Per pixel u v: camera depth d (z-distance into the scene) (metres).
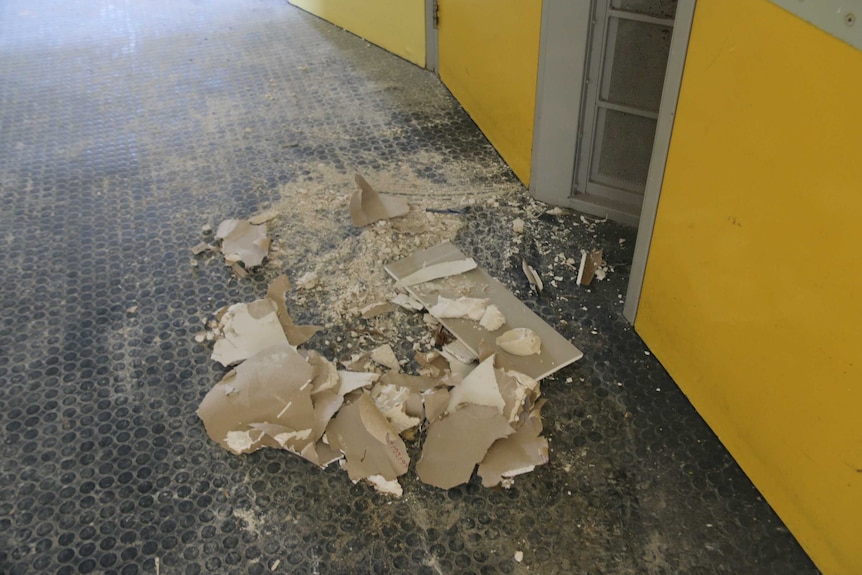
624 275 1.94
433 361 1.70
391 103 2.75
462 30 2.51
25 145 2.48
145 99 2.77
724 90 1.26
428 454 1.48
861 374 1.08
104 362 1.70
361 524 1.38
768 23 1.12
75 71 2.96
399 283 1.89
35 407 1.59
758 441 1.38
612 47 1.86
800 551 1.33
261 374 1.60
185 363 1.70
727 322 1.39
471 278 1.91
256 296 1.88
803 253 1.15
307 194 2.24
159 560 1.32
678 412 1.58
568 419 1.57
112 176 2.33
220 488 1.44
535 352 1.68
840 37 0.99
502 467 1.46
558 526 1.38
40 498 1.42
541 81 1.98
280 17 3.49
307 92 2.82
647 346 1.73
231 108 2.71
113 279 1.93
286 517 1.39
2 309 1.83
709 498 1.42
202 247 2.03
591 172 2.13
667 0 1.73
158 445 1.52
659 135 1.50
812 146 1.08
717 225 1.36
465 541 1.35
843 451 1.16
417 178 2.32
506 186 2.28
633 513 1.40
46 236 2.07
